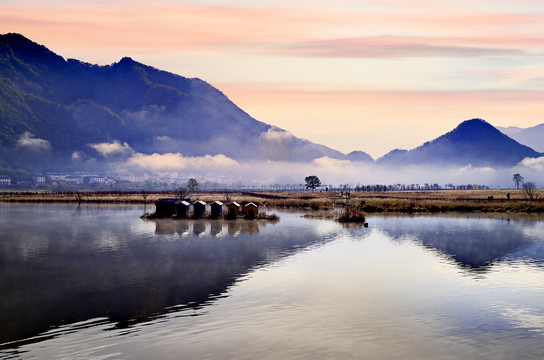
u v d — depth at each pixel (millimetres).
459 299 42656
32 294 44031
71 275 51375
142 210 152250
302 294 43938
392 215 129125
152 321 36750
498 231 89875
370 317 37719
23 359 29984
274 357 30344
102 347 31812
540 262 58906
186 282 48250
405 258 61219
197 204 118688
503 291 45344
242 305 40625
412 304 41062
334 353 30938
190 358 30141
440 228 95188
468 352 31328
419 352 31266
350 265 56781
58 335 33906
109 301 41750
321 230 91312
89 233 86312
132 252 65562
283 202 179500
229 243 73875
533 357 30625
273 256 62594
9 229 93188
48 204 189000
